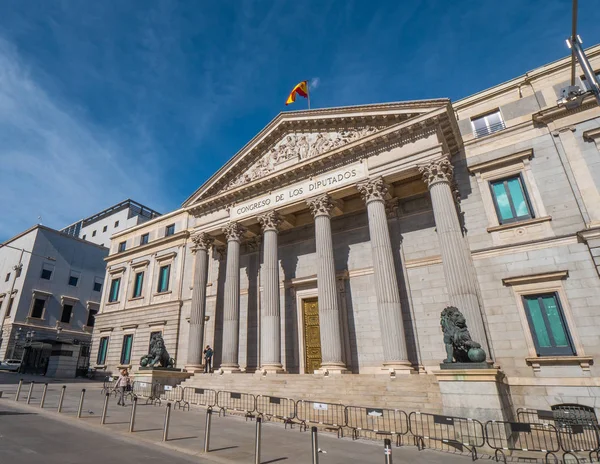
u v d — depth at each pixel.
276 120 28.77
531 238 20.31
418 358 21.97
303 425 14.72
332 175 24.95
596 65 21.55
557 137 21.20
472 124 24.58
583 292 18.19
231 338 26.05
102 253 66.38
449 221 19.80
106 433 12.02
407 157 22.27
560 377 17.56
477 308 18.08
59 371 36.38
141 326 37.94
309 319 27.92
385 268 21.03
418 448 11.91
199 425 14.19
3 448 9.13
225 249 33.81
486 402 13.28
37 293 55.25
